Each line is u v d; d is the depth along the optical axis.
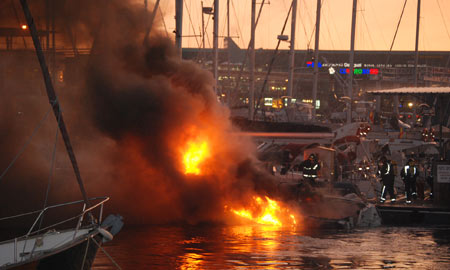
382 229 38.22
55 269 20.47
